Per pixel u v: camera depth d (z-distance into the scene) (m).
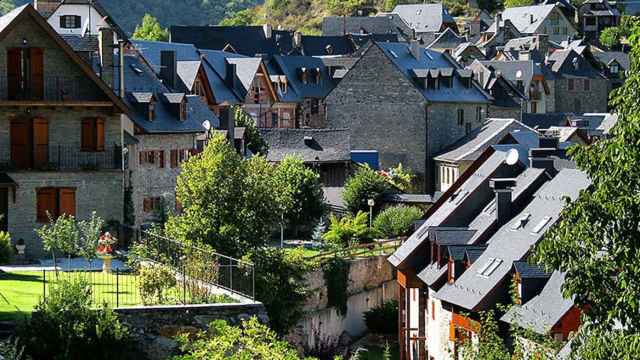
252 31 166.75
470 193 62.50
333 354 68.19
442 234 59.59
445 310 56.97
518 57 169.00
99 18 115.06
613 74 169.50
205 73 112.06
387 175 105.81
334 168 107.94
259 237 57.91
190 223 57.28
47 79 57.31
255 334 39.19
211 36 165.62
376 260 75.88
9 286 45.88
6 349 33.62
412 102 116.69
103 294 44.34
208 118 86.19
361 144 118.62
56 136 57.94
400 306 66.38
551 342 39.12
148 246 52.28
